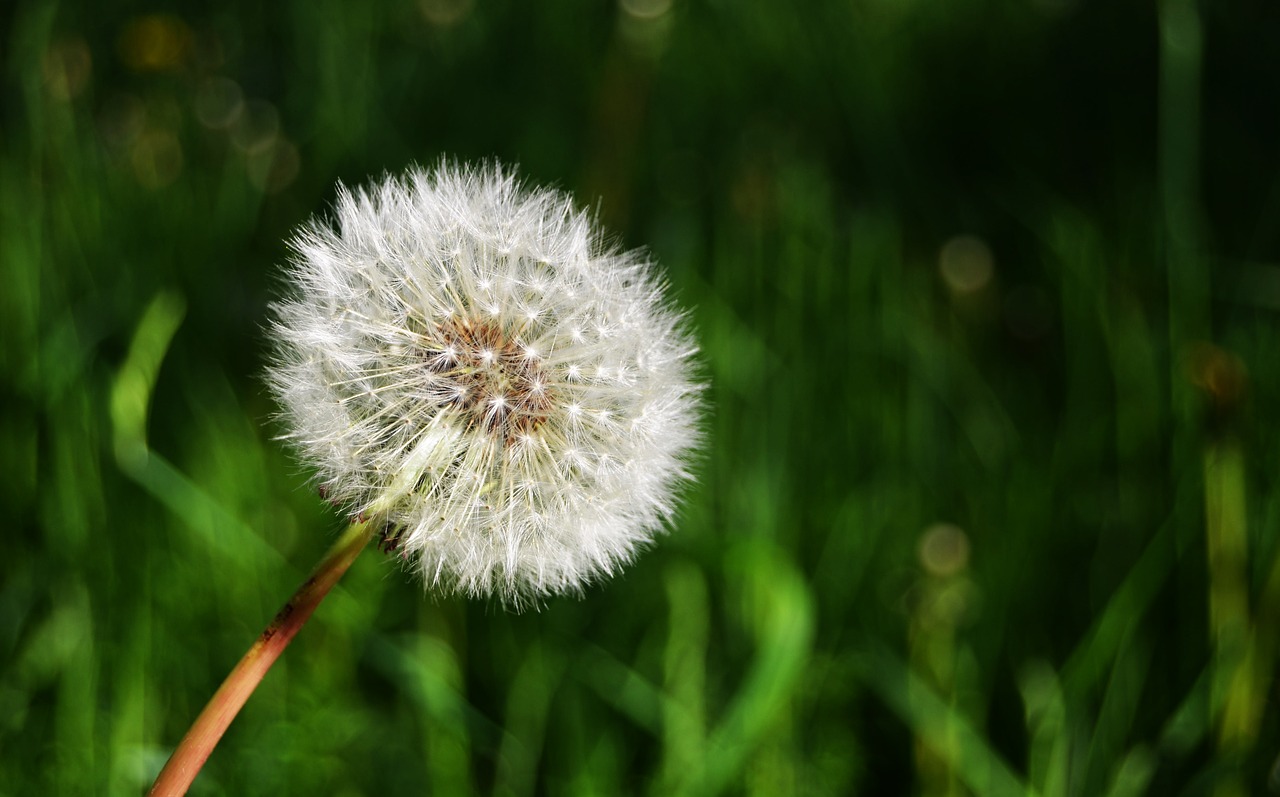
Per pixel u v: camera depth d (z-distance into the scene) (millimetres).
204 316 423
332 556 321
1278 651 378
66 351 396
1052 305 446
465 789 370
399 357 334
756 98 526
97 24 502
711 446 413
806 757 380
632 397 342
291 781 367
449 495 329
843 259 447
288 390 331
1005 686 389
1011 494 409
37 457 388
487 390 334
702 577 389
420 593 387
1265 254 442
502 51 531
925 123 533
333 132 479
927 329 434
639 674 387
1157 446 408
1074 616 397
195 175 447
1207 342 412
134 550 382
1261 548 387
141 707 367
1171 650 387
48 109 437
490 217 344
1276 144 506
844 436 419
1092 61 542
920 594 394
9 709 366
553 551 335
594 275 343
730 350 424
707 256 457
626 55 501
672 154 504
